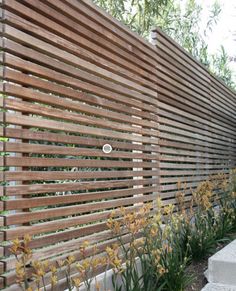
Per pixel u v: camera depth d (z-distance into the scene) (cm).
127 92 347
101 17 305
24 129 222
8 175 209
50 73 243
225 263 321
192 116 550
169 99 463
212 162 654
